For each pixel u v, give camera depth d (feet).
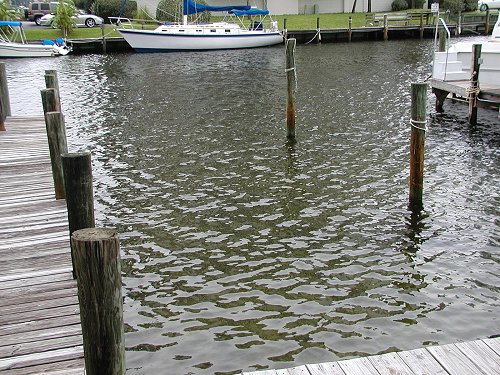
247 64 91.20
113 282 9.74
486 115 49.01
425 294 20.95
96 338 9.97
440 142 41.09
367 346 17.93
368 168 35.81
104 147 42.60
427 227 26.76
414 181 28.73
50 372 12.96
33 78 80.33
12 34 112.37
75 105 59.41
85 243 9.40
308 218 28.17
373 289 21.36
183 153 40.27
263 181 33.83
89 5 150.30
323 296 20.93
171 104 58.65
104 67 90.74
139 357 17.57
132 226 27.68
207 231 26.89
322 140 42.78
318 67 83.92
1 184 27.14
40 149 33.86
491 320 19.27
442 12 125.18
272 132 45.62
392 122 48.06
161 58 101.65
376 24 126.31
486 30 123.54
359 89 63.93
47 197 25.26
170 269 23.27
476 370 13.11
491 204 29.30
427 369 13.23
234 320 19.51
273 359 17.37
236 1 146.72
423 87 27.25
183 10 109.70
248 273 22.79
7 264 18.71
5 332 14.64
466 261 23.41
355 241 25.52
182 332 18.88
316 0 154.81
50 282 17.46
